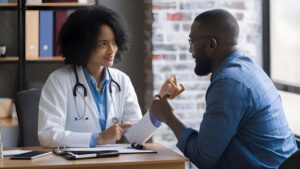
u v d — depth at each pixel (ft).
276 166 8.54
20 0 15.24
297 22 13.76
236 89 8.37
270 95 8.75
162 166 8.46
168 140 14.92
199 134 8.56
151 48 14.96
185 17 14.88
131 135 10.14
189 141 8.82
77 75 10.26
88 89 10.23
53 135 9.46
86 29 10.02
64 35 10.27
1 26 16.12
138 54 16.16
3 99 15.55
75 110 10.14
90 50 10.10
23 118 11.21
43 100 9.90
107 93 10.46
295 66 13.87
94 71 10.36
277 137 8.65
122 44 10.44
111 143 9.90
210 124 8.38
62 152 8.82
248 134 8.55
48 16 15.37
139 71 16.15
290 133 9.09
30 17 15.29
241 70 8.61
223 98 8.32
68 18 10.33
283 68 14.49
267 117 8.59
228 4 14.89
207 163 8.51
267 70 15.10
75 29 10.14
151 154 8.89
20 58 15.29
